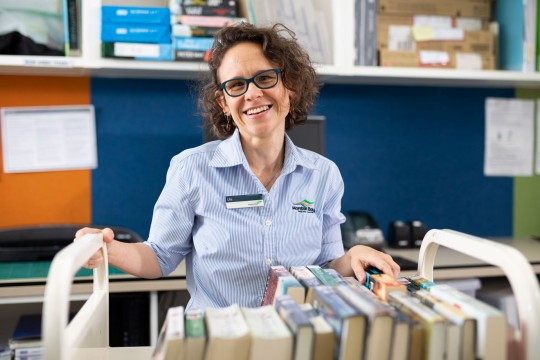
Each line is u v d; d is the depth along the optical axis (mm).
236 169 1384
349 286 1003
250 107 1271
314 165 1435
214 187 1380
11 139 2443
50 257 2213
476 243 990
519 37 2486
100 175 2533
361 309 835
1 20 2131
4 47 2129
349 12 2311
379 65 2373
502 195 2891
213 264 1362
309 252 1412
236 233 1357
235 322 880
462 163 2842
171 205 1380
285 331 843
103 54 2133
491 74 2436
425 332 832
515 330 873
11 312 2396
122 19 2121
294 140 2271
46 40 2168
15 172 2457
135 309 2090
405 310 898
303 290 1010
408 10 2402
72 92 2488
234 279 1367
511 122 2875
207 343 830
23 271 2010
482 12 2504
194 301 1415
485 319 810
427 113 2799
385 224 2787
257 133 1289
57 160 2492
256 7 2223
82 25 2154
